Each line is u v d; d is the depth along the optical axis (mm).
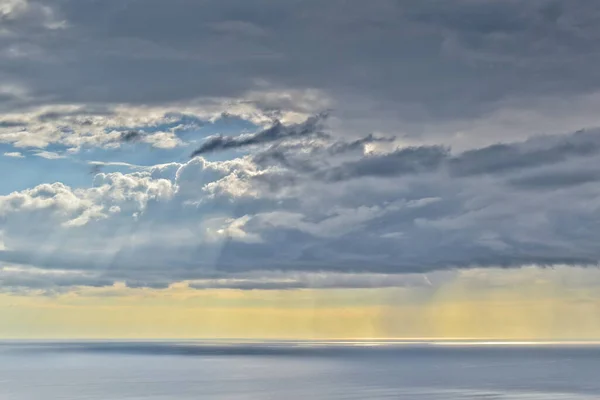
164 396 146250
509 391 159000
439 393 154250
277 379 192625
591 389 164000
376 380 190125
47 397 145000
